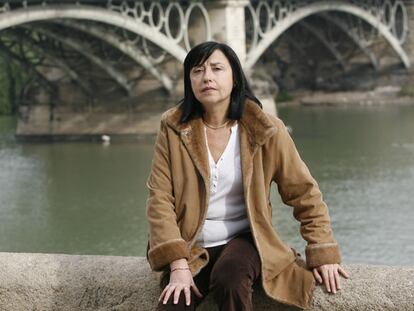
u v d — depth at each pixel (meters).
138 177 38.78
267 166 5.39
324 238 5.33
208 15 51.03
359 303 5.29
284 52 74.69
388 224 28.39
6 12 38.31
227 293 4.97
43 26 43.78
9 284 5.83
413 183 35.44
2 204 33.62
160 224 5.22
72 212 31.95
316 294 5.34
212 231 5.33
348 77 73.94
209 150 5.38
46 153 47.91
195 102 5.44
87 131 52.44
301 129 55.88
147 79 51.09
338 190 34.47
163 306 5.05
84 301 5.72
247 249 5.20
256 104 5.43
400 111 65.75
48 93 53.28
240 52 51.91
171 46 46.56
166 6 48.41
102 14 41.97
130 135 51.53
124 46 45.56
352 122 59.16
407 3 72.62
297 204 5.41
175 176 5.34
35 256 5.99
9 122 66.12
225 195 5.34
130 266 5.81
